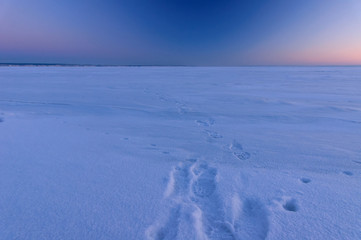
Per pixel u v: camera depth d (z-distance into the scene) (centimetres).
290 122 418
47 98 683
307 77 1802
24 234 124
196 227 132
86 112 495
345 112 493
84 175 194
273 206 152
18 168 204
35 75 1808
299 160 236
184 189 178
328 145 286
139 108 552
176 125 394
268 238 126
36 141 283
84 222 134
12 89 896
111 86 1091
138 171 204
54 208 147
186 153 256
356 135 331
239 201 161
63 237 123
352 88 981
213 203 161
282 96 760
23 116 437
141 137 315
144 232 127
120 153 250
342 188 177
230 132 351
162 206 152
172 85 1181
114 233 126
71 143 279
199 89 999
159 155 247
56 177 189
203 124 405
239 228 134
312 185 182
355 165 223
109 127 368
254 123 413
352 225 135
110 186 176
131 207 150
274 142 300
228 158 242
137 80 1501
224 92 888
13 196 159
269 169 213
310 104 600
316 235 128
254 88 1027
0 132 319
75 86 1052
